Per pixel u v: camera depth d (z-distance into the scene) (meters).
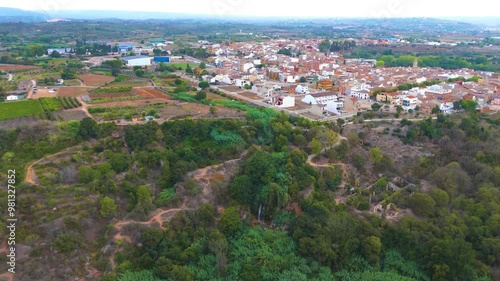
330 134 170.00
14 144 145.00
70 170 128.75
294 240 115.62
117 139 154.75
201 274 101.69
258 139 169.25
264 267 104.56
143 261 103.44
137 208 117.62
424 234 116.94
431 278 107.00
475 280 103.88
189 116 186.62
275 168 141.50
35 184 119.44
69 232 106.19
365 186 153.38
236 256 109.81
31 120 170.25
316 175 145.75
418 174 162.88
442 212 130.62
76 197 117.25
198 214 121.12
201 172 140.62
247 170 138.25
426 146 183.25
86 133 152.62
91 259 103.62
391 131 195.12
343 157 168.25
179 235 113.88
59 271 96.62
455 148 176.62
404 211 133.75
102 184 125.62
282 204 131.00
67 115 182.88
